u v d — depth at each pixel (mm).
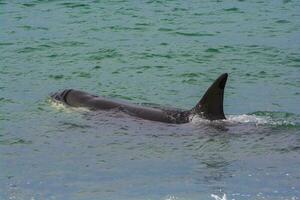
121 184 33188
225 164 36000
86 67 62625
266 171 34656
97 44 72375
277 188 32000
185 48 70750
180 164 36156
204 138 40656
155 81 57812
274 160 36500
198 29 80875
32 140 41062
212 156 37438
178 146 39406
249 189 31875
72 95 49438
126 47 70938
